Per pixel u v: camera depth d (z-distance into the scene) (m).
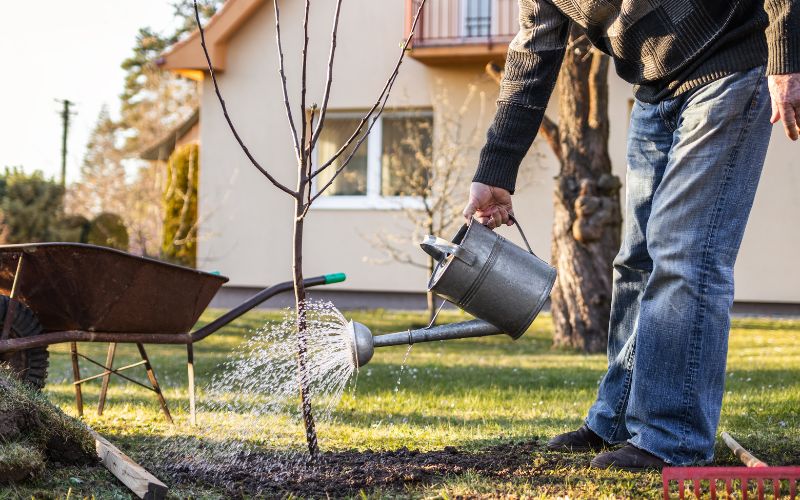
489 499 2.35
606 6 2.74
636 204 3.00
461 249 2.56
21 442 2.52
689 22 2.60
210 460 2.94
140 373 6.79
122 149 34.84
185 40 12.95
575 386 5.96
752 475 2.18
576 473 2.63
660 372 2.67
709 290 2.63
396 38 12.74
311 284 3.77
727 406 4.55
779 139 11.97
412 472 2.69
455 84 12.68
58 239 17.81
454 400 5.16
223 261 13.25
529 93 2.90
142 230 17.30
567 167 9.00
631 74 2.85
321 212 12.94
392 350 9.04
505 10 12.41
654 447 2.67
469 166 12.48
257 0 12.80
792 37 2.34
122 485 2.51
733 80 2.58
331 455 3.04
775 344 9.10
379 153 12.88
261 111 13.05
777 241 12.05
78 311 3.50
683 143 2.66
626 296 3.10
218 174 13.22
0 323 3.39
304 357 2.86
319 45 12.93
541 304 2.59
